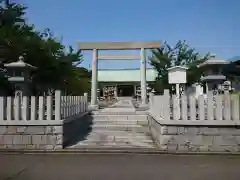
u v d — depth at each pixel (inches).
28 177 209.3
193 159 270.4
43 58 549.6
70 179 204.2
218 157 279.3
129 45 671.8
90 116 490.6
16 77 384.8
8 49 489.1
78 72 845.2
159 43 672.4
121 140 365.1
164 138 305.9
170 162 258.2
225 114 302.8
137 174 217.6
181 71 473.1
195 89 711.7
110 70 1695.4
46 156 284.8
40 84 609.0
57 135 314.3
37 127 314.8
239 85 850.8
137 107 694.5
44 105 326.0
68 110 365.7
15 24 544.1
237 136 298.0
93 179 204.4
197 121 300.0
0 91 519.8
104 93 1788.9
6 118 321.4
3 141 313.7
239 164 250.8
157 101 361.7
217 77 420.8
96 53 675.4
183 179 204.7
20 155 288.8
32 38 544.4
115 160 266.8
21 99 327.9
